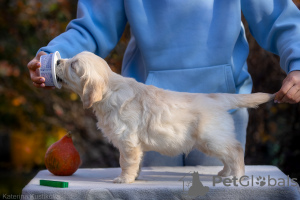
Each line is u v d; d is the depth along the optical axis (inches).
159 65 135.4
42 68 113.2
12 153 313.1
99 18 139.3
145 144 111.9
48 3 261.6
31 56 271.0
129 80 116.0
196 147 115.1
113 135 111.9
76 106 260.2
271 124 237.5
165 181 111.6
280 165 237.5
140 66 145.7
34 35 270.7
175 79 134.6
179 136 110.3
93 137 258.4
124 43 240.1
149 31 135.3
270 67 228.7
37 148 277.0
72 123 259.9
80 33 135.4
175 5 133.7
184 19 133.8
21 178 273.0
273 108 233.9
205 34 133.7
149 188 96.4
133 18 135.7
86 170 136.9
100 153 258.7
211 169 132.5
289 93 108.3
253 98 115.5
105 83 112.4
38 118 273.0
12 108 281.7
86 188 97.4
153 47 135.0
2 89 274.1
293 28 124.3
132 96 112.0
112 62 239.9
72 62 113.0
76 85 113.9
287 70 117.0
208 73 133.8
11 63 275.4
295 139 235.5
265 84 231.0
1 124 306.8
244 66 147.0
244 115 139.7
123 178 110.3
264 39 133.9
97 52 141.1
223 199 96.0
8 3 271.7
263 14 132.5
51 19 262.5
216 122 111.2
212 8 134.8
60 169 122.3
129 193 96.1
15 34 274.7
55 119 266.8
